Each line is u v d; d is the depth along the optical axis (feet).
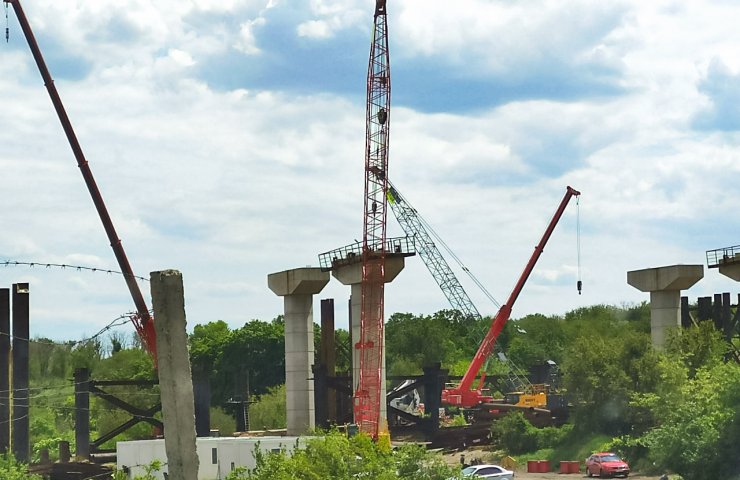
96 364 497.87
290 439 217.36
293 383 372.17
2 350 297.94
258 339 629.92
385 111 364.17
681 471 194.80
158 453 238.89
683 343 325.83
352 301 356.79
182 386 63.05
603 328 647.56
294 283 368.07
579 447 319.88
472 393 434.71
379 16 365.40
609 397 320.70
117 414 461.78
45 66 375.25
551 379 514.68
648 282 355.77
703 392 206.28
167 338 63.10
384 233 355.36
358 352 348.38
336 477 139.23
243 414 443.32
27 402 302.86
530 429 346.54
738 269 349.61
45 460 339.16
